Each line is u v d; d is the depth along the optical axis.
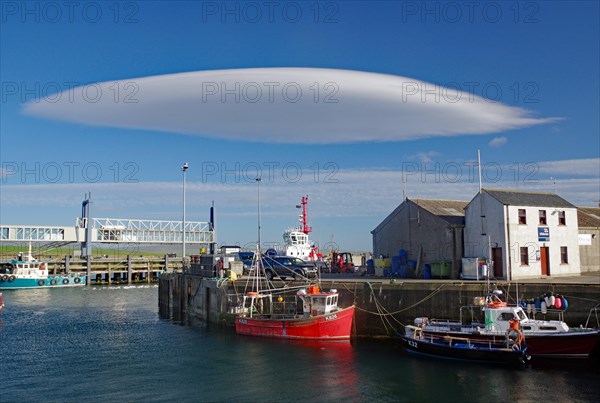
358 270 48.59
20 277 75.56
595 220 41.00
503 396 19.91
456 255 36.22
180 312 47.19
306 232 57.72
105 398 20.89
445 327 26.41
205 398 20.61
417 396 20.19
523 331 24.05
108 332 35.84
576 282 28.61
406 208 40.22
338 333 30.02
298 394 20.80
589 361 23.73
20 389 22.19
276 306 34.69
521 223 33.94
